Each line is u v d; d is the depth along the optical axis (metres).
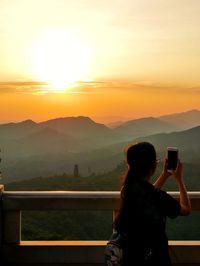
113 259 2.90
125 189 2.97
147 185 2.94
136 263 2.86
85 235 13.16
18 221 4.23
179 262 4.12
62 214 16.34
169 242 4.23
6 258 4.17
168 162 3.26
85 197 4.12
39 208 4.14
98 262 4.14
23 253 4.17
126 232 2.91
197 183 26.58
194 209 4.06
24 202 4.14
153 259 2.86
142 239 2.87
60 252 4.16
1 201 4.14
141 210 2.89
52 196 4.13
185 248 4.12
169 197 2.95
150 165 2.99
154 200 2.90
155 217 2.88
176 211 2.94
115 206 4.12
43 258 4.16
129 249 2.89
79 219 15.55
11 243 4.23
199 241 4.28
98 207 4.12
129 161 3.03
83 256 4.15
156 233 2.88
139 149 2.99
